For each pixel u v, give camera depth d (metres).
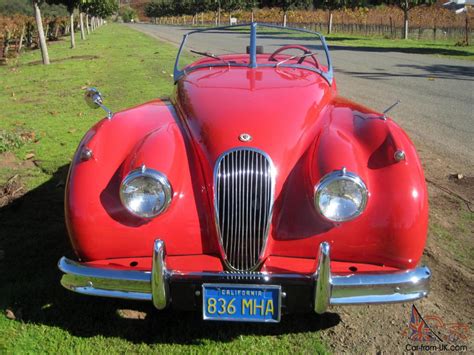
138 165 2.67
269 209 2.67
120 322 3.03
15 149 6.30
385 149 2.79
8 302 3.21
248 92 3.30
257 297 2.52
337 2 39.78
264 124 2.91
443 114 7.96
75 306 3.18
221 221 2.68
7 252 3.86
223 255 2.71
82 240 2.74
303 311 2.59
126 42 25.50
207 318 2.57
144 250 2.75
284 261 2.71
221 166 2.69
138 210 2.59
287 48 4.43
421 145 6.28
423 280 2.54
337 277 2.49
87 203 2.74
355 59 16.52
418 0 31.64
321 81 3.78
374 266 2.71
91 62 15.77
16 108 8.84
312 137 3.03
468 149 6.13
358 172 2.60
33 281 3.46
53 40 29.86
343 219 2.54
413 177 2.70
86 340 2.87
